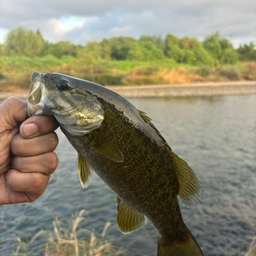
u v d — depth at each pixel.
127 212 0.32
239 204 0.95
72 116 0.27
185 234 0.33
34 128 0.25
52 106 0.26
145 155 0.29
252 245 0.67
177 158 0.31
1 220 0.87
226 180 1.15
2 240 0.77
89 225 0.83
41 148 0.25
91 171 0.30
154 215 0.31
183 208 0.94
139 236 0.78
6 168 0.27
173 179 0.31
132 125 0.29
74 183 1.16
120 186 0.29
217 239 0.76
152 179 0.30
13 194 0.27
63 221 0.86
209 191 1.05
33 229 0.82
